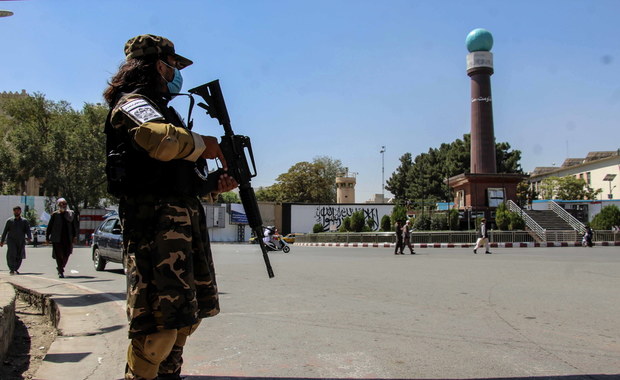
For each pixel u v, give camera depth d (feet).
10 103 147.43
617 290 26.50
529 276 34.01
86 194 129.59
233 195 234.38
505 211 109.91
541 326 17.15
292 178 244.01
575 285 28.76
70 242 35.63
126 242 6.82
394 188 265.54
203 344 14.61
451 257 58.95
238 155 7.86
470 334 15.92
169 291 6.49
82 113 136.56
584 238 97.91
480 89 132.87
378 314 19.49
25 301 24.73
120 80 7.28
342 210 185.57
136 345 6.75
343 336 15.65
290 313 19.71
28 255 65.87
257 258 57.47
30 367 12.33
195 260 7.31
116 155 6.78
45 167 129.80
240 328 16.87
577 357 13.16
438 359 12.98
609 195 214.90
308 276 34.58
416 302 22.49
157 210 6.75
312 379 11.28
